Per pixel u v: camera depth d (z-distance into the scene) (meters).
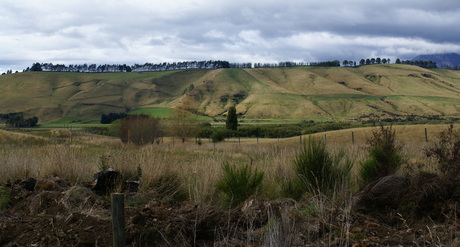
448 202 5.54
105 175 7.15
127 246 4.26
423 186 5.89
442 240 4.38
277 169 8.81
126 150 10.80
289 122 135.25
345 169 7.43
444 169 6.53
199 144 33.47
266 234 4.36
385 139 7.76
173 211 5.36
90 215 4.85
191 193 7.35
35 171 8.88
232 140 49.28
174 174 8.35
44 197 5.96
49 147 11.08
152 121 33.84
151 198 6.68
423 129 32.41
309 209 5.63
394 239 4.52
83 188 6.29
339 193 6.27
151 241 4.43
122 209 3.64
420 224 5.18
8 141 23.98
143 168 8.27
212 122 137.50
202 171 8.64
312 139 7.67
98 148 16.38
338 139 35.12
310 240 4.57
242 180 6.72
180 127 46.41
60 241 4.27
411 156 11.84
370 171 7.46
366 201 6.05
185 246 4.43
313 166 7.20
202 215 5.16
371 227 5.00
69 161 9.18
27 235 4.43
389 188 6.08
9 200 6.02
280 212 5.15
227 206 6.42
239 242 4.48
